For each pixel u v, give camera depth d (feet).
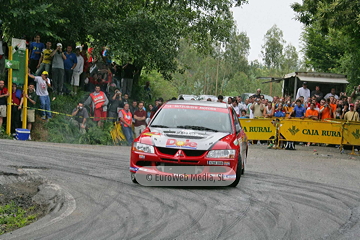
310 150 107.55
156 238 32.32
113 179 53.72
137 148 50.16
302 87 147.43
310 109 115.34
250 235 33.60
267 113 120.67
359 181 62.39
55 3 118.01
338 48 244.22
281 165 76.18
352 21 120.06
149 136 50.90
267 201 45.34
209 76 416.67
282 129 107.34
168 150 49.16
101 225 35.47
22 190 48.06
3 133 94.58
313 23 140.46
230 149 49.52
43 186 48.98
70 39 125.29
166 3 149.18
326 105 115.44
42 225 35.60
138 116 114.73
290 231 35.12
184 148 48.52
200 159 48.39
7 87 104.32
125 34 133.59
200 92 371.76
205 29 168.86
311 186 55.72
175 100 61.11
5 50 108.68
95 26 126.41
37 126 102.32
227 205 42.75
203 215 38.83
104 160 68.90
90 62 129.80
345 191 53.42
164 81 266.16
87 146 91.71
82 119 108.17
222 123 55.57
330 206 44.62
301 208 43.11
